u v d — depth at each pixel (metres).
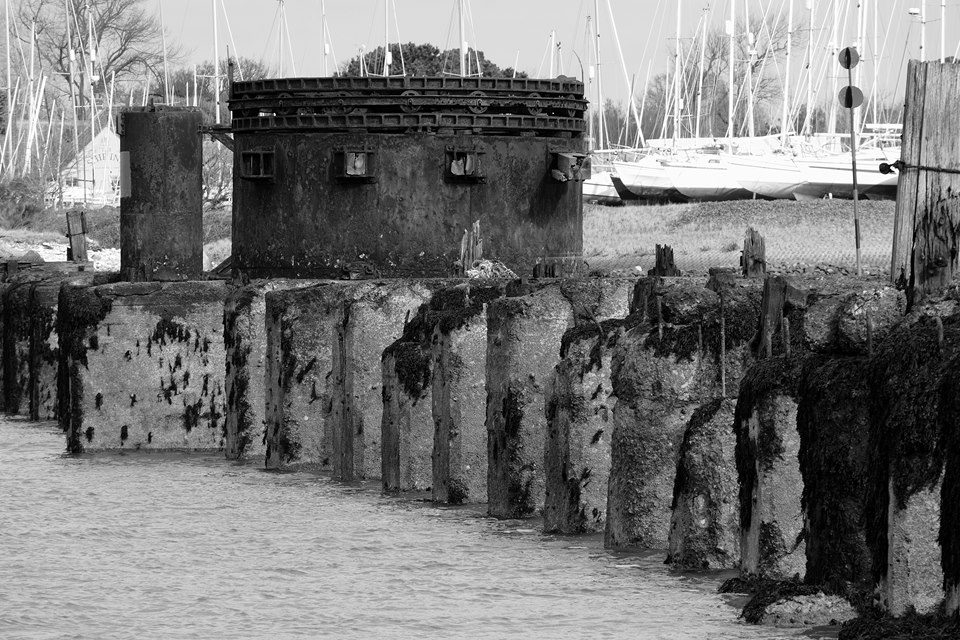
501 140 57.06
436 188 56.56
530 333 36.69
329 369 47.22
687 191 170.12
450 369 39.31
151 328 52.59
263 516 39.44
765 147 187.75
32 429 62.47
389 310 43.78
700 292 31.09
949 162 26.50
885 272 36.47
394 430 41.78
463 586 30.55
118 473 48.06
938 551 22.41
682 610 27.03
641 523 31.77
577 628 26.70
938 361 22.20
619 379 31.95
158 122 53.88
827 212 135.38
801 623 25.33
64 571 33.38
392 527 37.03
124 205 54.06
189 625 28.31
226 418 51.31
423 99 56.56
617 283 36.50
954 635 21.48
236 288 51.38
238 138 58.59
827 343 25.41
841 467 24.58
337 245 56.78
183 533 37.53
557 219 58.03
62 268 74.38
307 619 28.48
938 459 22.12
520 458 37.09
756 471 26.86
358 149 56.38
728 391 30.59
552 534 35.25
